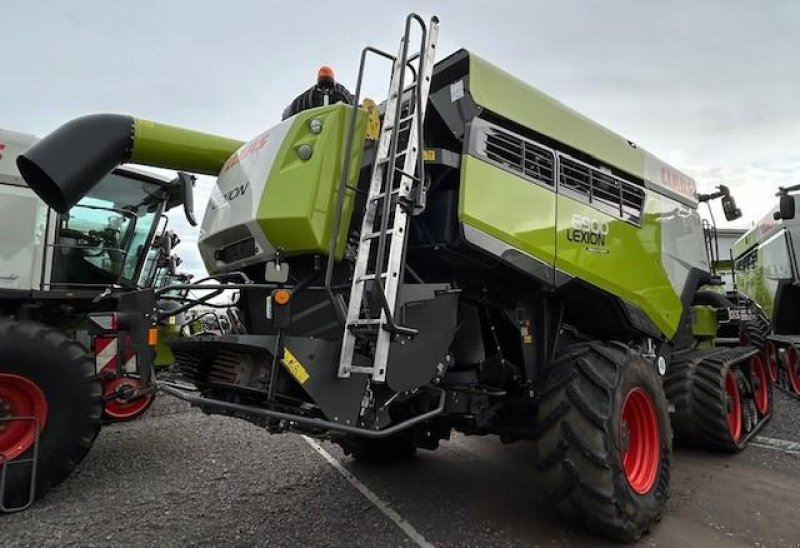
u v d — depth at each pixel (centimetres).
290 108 355
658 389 348
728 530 324
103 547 308
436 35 288
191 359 330
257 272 328
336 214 268
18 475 379
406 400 304
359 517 344
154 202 626
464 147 304
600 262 368
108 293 538
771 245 916
